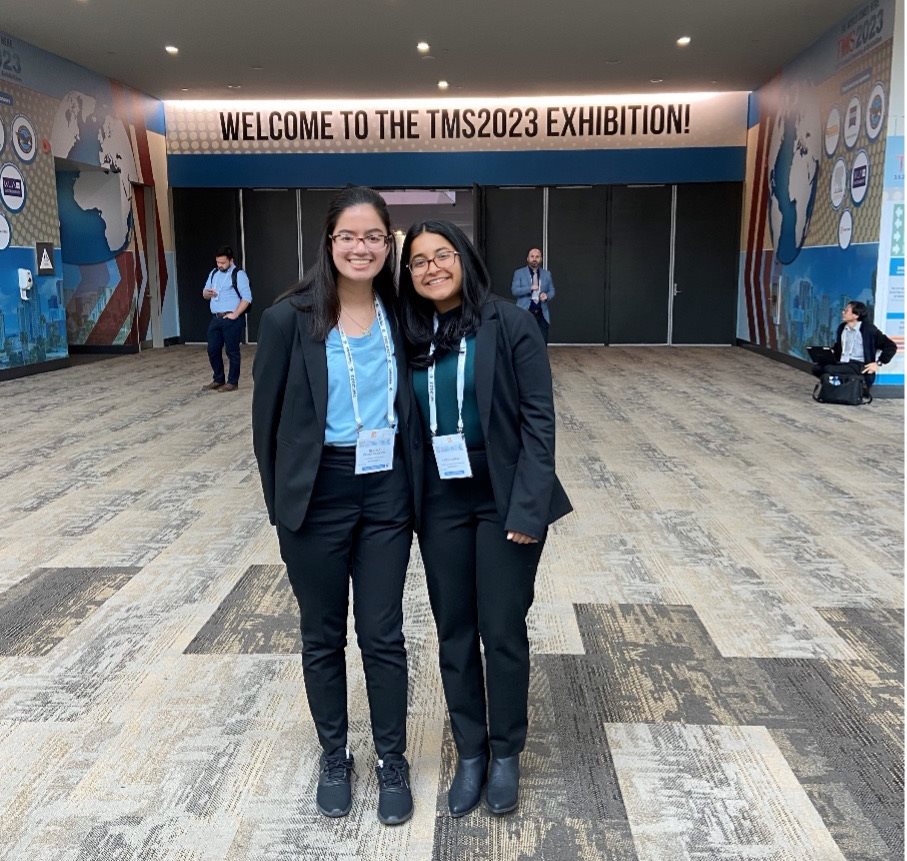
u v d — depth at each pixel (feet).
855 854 7.00
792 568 13.61
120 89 46.50
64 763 8.33
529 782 8.02
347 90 48.29
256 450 7.32
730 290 52.16
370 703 7.64
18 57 37.11
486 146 51.26
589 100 50.49
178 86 47.21
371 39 37.76
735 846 7.11
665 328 52.85
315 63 42.06
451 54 40.45
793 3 32.96
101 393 32.32
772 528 15.67
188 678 10.01
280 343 6.94
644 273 52.34
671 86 47.83
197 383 35.24
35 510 16.83
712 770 8.18
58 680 9.97
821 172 37.45
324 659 7.52
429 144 51.37
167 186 52.60
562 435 24.29
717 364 42.32
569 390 33.32
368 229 6.64
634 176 51.11
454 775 8.03
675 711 9.27
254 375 7.10
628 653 10.65
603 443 23.20
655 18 34.94
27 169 37.88
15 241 36.99
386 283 7.22
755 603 12.20
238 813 7.59
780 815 7.50
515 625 7.33
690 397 31.40
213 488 18.44
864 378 29.48
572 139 50.96
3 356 36.19
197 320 54.13
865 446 22.68
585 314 53.06
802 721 9.04
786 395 31.81
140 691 9.71
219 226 53.11
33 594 12.55
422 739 8.84
